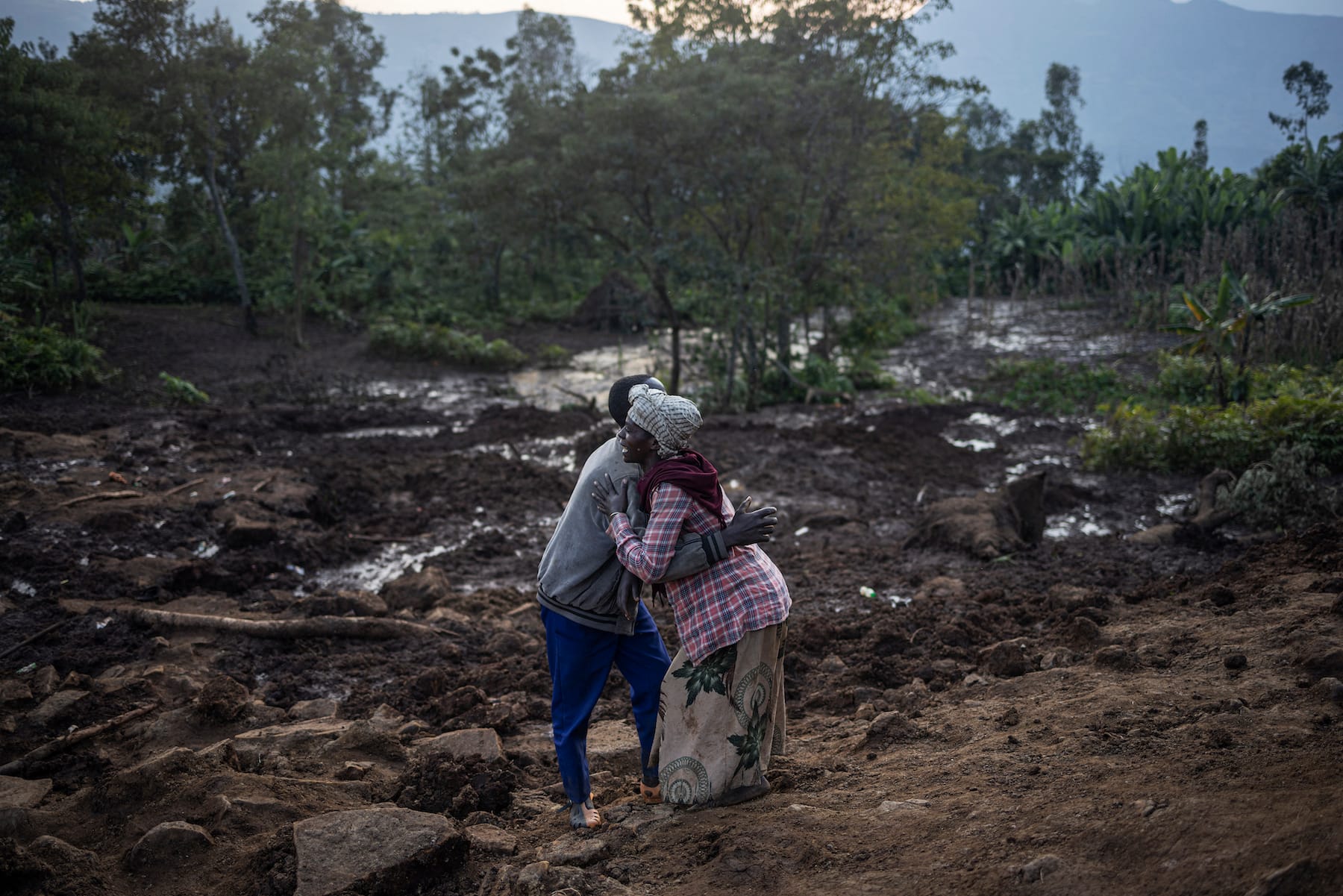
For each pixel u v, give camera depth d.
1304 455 8.10
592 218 17.69
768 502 10.26
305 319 27.66
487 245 19.17
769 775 3.67
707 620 3.21
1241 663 4.09
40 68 19.94
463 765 3.92
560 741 3.41
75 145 20.03
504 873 3.02
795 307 19.23
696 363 20.28
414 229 32.41
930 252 24.92
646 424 3.12
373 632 6.05
